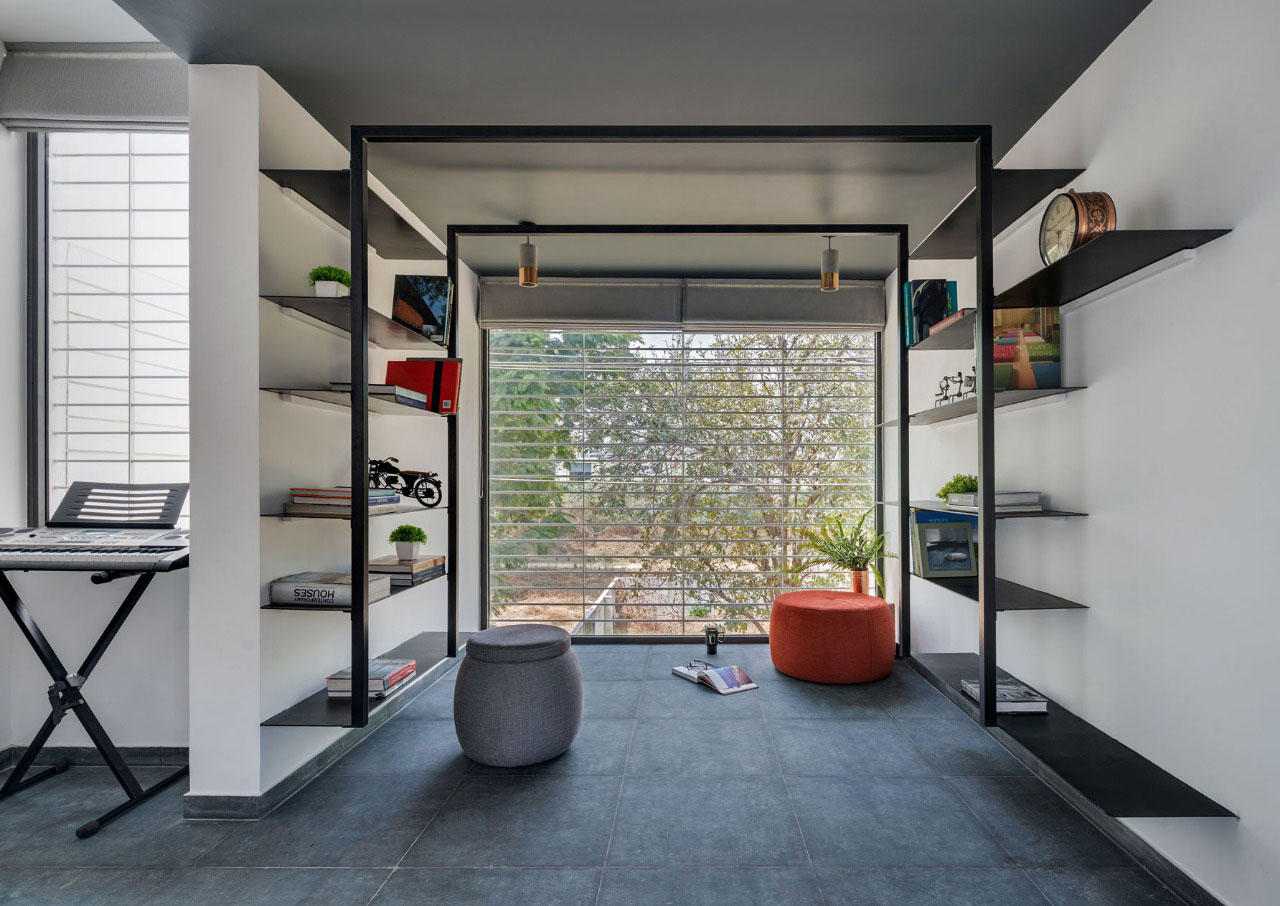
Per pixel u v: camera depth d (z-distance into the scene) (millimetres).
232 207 2346
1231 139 1749
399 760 2758
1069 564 2496
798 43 2275
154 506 2771
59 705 2418
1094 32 2205
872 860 2016
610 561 4957
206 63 2363
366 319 2482
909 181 3320
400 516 3570
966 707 2564
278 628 2479
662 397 4973
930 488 3941
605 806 2355
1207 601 1838
